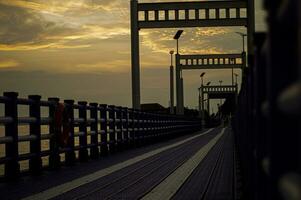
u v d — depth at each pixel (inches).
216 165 685.9
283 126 106.9
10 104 488.1
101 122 834.2
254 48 206.7
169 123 1737.2
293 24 85.6
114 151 920.3
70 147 661.9
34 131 545.0
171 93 2397.9
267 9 108.2
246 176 373.7
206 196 402.9
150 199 392.2
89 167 647.8
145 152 969.5
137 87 1569.9
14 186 461.7
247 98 345.1
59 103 603.2
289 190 85.8
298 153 85.7
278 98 109.9
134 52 1582.2
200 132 2812.5
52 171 592.1
